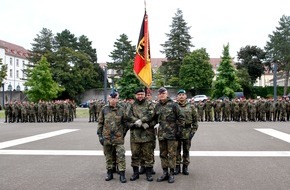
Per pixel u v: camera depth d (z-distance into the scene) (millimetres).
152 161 7688
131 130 7711
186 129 8109
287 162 9508
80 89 69062
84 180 7605
